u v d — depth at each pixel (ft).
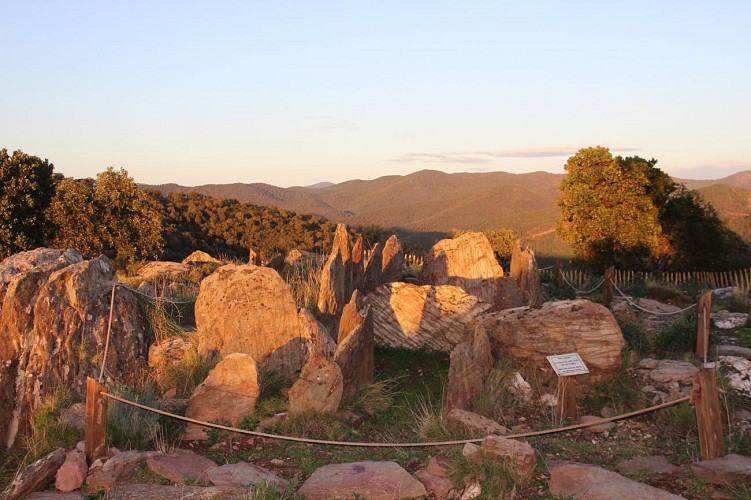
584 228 97.96
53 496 20.43
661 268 105.60
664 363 32.30
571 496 19.57
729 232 122.21
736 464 20.25
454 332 38.09
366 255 53.21
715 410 21.40
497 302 38.32
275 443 25.23
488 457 21.27
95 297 29.94
